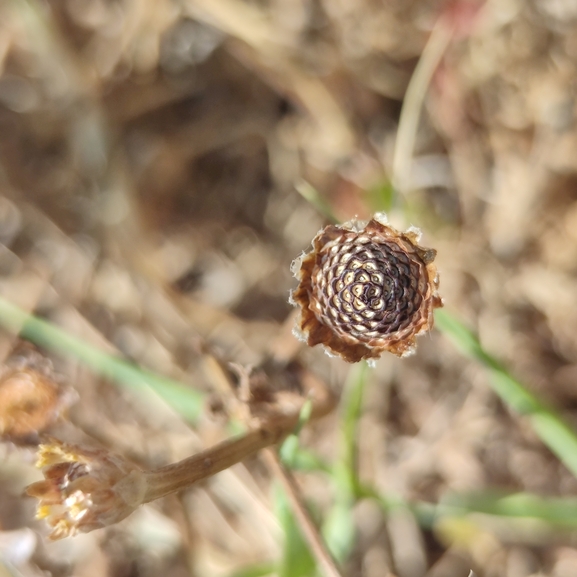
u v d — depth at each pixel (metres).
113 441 0.13
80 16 0.14
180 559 0.13
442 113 0.13
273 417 0.10
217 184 0.14
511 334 0.13
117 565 0.13
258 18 0.13
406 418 0.13
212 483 0.13
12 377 0.11
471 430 0.13
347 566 0.13
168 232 0.14
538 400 0.11
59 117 0.14
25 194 0.14
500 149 0.13
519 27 0.13
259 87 0.14
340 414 0.13
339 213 0.13
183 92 0.14
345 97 0.14
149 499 0.10
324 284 0.10
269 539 0.13
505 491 0.12
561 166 0.13
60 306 0.13
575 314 0.13
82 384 0.13
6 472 0.13
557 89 0.13
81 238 0.14
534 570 0.13
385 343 0.10
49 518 0.09
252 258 0.14
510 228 0.13
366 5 0.13
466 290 0.13
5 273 0.14
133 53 0.14
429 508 0.12
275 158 0.14
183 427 0.13
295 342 0.12
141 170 0.14
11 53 0.14
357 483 0.11
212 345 0.13
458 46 0.13
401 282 0.10
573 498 0.12
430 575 0.13
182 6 0.14
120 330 0.13
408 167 0.13
